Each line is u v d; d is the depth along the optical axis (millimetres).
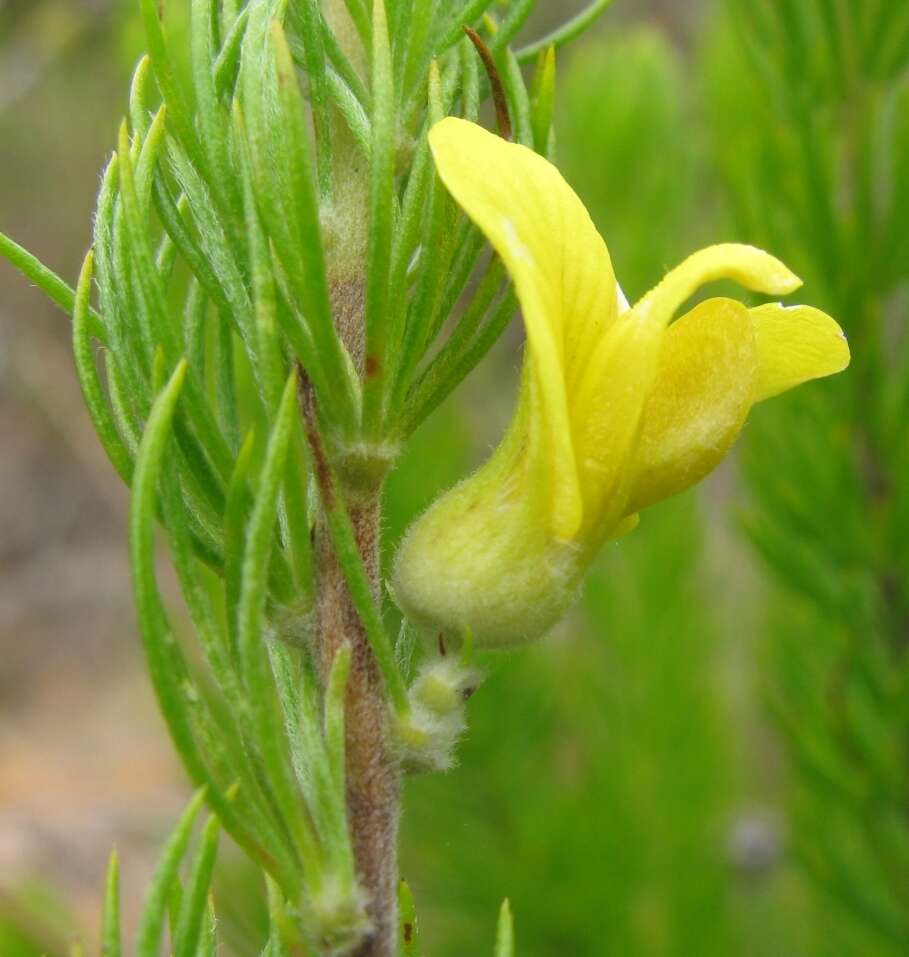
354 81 61
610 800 157
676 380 58
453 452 152
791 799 150
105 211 58
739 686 196
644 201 171
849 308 122
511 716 151
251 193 54
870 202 120
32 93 481
